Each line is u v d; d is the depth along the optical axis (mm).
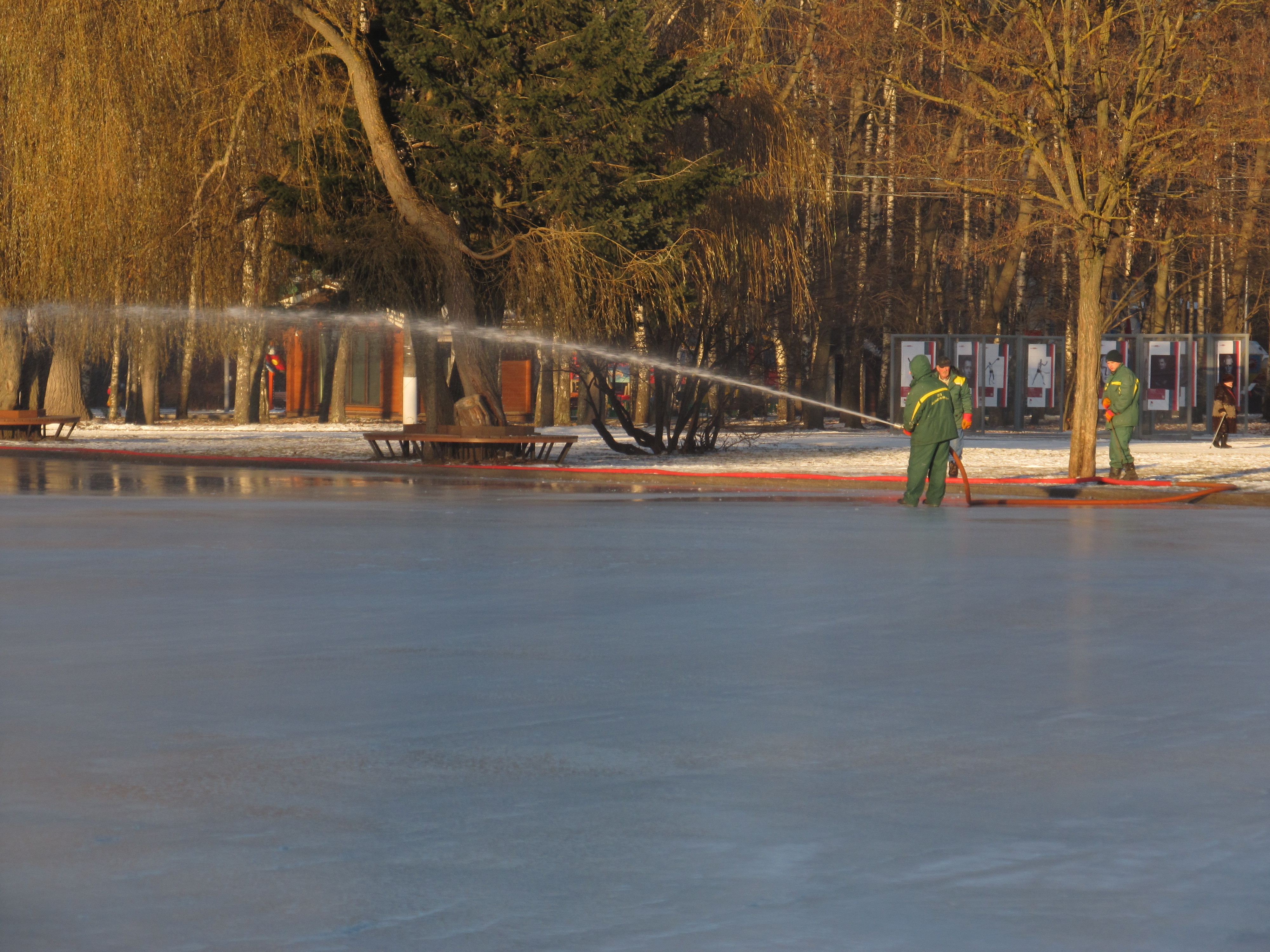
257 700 13328
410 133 51312
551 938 7414
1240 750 11570
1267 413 100812
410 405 81750
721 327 59938
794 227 59750
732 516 33875
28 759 11148
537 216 53750
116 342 70312
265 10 52625
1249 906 7922
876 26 70625
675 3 58875
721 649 16062
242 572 22812
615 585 21453
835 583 21766
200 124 52625
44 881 8289
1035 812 9797
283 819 9578
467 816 9641
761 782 10578
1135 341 80688
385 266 51750
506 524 31312
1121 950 7273
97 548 26094
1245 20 58438
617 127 49938
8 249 54844
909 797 10172
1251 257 98000
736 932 7496
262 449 64375
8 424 70688
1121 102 48656
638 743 11758
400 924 7605
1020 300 106688
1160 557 25547
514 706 13133
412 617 18281
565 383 102062
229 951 7227
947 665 15227
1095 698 13602
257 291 57906
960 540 28391
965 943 7359
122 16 51094
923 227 96062
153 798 10070
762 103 58531
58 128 52000
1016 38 49438
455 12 49094
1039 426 98438
